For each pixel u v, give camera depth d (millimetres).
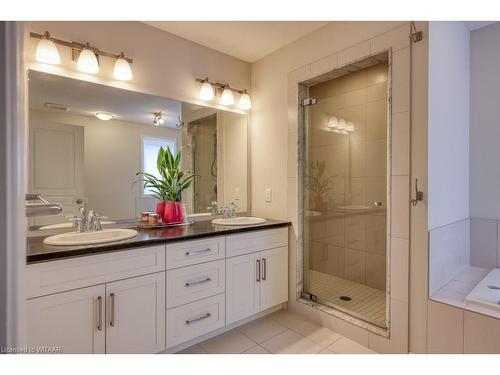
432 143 1725
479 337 1503
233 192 2719
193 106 2445
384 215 2139
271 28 2236
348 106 2291
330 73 2221
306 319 2326
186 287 1802
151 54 2184
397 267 1784
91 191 1949
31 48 1699
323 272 2436
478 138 2357
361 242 2264
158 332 1677
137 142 2145
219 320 1972
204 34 2316
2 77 614
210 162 2561
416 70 1705
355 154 2275
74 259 1398
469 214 2406
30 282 1281
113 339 1512
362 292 2246
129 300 1567
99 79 1951
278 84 2578
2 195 616
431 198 1710
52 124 1800
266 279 2289
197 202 2484
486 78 2314
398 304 1777
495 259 2291
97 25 1929
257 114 2777
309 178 2529
